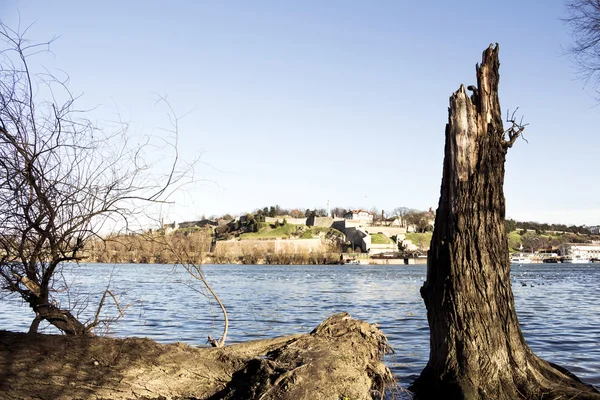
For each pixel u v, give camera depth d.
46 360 5.96
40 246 7.27
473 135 8.27
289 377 6.48
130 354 6.49
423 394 8.39
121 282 40.06
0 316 16.19
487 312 8.02
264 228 176.50
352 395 6.62
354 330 8.34
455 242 8.21
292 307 28.09
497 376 7.82
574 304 30.58
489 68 8.42
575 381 8.18
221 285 54.62
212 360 7.02
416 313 24.95
